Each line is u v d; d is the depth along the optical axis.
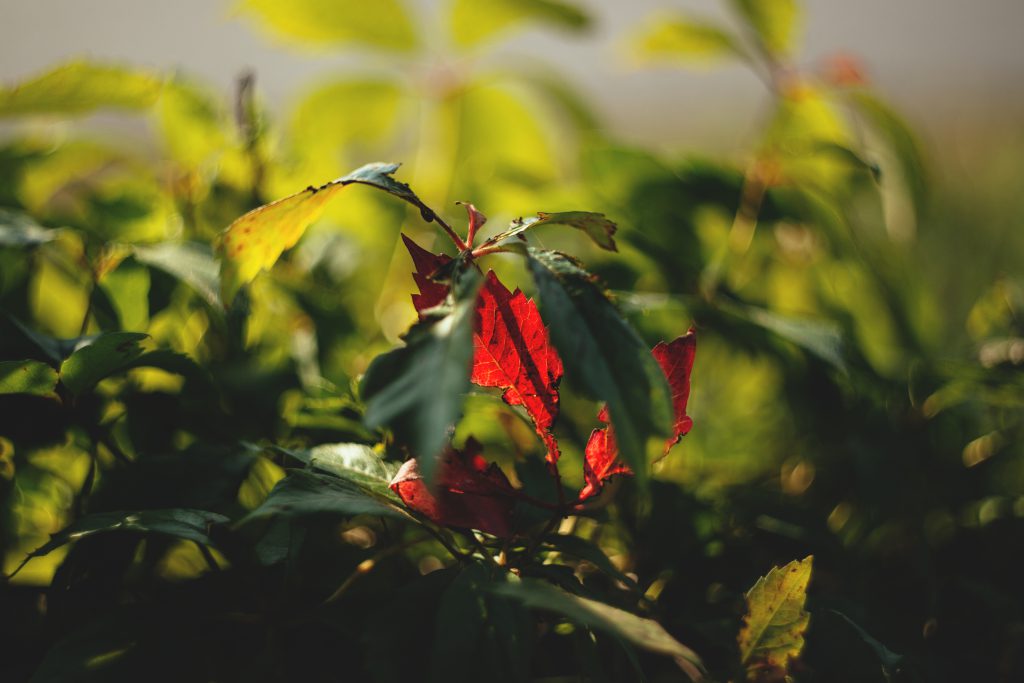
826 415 0.78
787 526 0.70
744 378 0.93
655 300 0.74
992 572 0.73
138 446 0.66
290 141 0.83
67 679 0.55
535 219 0.56
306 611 0.59
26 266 0.72
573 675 0.61
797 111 0.83
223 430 0.67
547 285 0.53
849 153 0.77
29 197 0.81
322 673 0.58
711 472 0.80
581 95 1.03
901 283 0.82
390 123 1.04
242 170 0.77
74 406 0.62
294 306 0.76
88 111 0.71
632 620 0.52
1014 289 0.81
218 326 0.72
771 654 0.57
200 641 0.58
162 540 0.63
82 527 0.56
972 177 1.18
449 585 0.55
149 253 0.68
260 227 0.56
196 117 0.79
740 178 0.81
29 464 0.67
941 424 0.80
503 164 0.88
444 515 0.56
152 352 0.62
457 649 0.53
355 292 0.84
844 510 0.78
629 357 0.53
